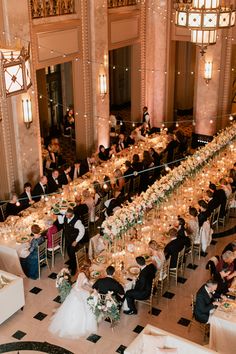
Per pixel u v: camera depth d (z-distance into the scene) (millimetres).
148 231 9602
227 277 8102
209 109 16281
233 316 7156
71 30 13133
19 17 10875
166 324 8125
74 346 7605
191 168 11602
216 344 7266
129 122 19344
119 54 20312
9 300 8094
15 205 10891
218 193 10844
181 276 9484
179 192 11227
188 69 19641
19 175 11969
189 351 6543
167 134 15695
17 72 2992
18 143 11672
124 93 21141
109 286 7734
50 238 9617
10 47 3484
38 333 7910
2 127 11234
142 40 16312
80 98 14273
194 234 9773
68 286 7953
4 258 9438
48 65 12500
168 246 8953
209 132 16547
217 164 12953
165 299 8781
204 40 7211
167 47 16406
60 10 12633
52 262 9727
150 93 17172
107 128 15195
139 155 13930
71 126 17031
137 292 8086
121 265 8516
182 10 6965
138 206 9352
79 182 12094
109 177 12211
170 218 10047
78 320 7785
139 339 6648
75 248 9695
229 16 6844
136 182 12969
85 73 14016
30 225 10016
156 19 16141
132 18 15578
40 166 12500
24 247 9352
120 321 8156
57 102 18328
